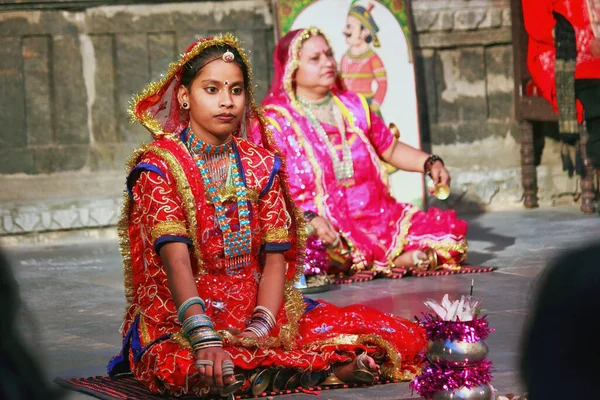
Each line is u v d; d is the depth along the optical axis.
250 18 10.89
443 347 3.33
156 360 3.97
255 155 4.33
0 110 10.26
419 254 7.46
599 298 1.41
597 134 9.82
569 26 9.81
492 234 9.42
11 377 1.61
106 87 10.56
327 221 7.05
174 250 4.02
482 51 11.52
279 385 4.07
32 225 10.09
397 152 7.77
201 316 3.88
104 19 10.51
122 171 10.60
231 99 4.19
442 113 11.43
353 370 4.12
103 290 7.17
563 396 1.42
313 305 4.53
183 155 4.18
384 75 10.52
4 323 1.62
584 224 9.83
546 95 10.36
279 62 7.62
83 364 4.84
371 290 6.84
